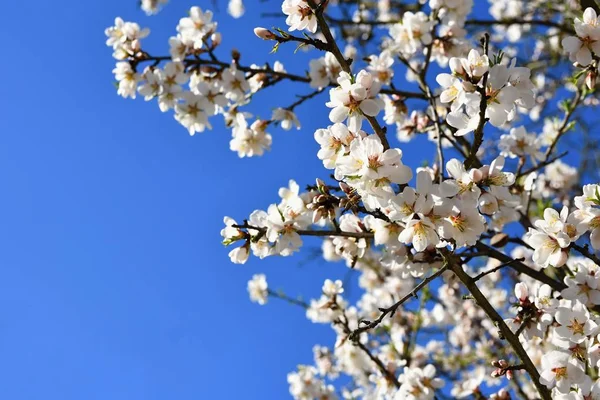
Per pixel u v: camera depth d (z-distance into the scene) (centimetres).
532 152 489
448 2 508
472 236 299
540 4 796
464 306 788
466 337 794
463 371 770
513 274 702
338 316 555
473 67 286
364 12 811
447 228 291
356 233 351
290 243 352
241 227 357
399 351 658
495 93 289
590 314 348
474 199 300
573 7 698
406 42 519
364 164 279
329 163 302
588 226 305
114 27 543
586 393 304
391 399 518
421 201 282
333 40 341
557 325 353
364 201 294
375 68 513
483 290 782
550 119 740
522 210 470
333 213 341
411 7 759
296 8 343
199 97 534
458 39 529
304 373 736
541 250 313
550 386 307
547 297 346
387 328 678
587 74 386
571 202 706
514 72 294
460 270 313
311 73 525
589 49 357
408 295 314
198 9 533
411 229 290
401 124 534
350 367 755
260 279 702
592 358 318
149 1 658
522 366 310
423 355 741
